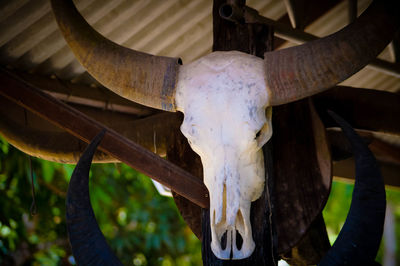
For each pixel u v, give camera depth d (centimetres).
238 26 471
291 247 440
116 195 1030
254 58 408
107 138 433
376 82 751
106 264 367
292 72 389
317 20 649
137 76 408
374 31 382
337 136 510
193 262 1087
